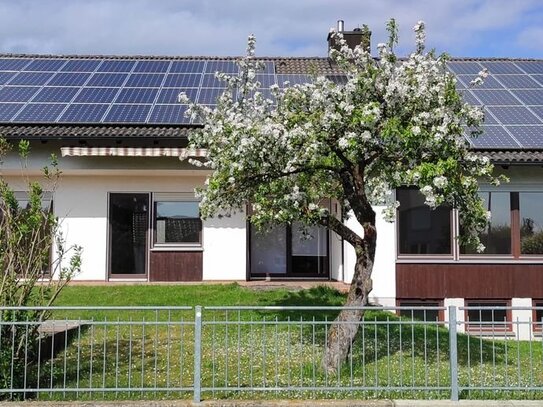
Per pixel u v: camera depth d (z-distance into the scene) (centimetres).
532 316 1488
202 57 2066
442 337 1125
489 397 751
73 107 1566
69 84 1736
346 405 716
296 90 892
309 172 895
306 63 2033
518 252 1508
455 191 808
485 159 830
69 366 892
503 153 1410
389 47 862
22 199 1569
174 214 1634
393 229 1492
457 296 1491
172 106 1573
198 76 1820
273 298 1376
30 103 1584
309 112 866
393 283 1489
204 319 1190
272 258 1716
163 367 884
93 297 1363
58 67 1900
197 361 729
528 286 1498
